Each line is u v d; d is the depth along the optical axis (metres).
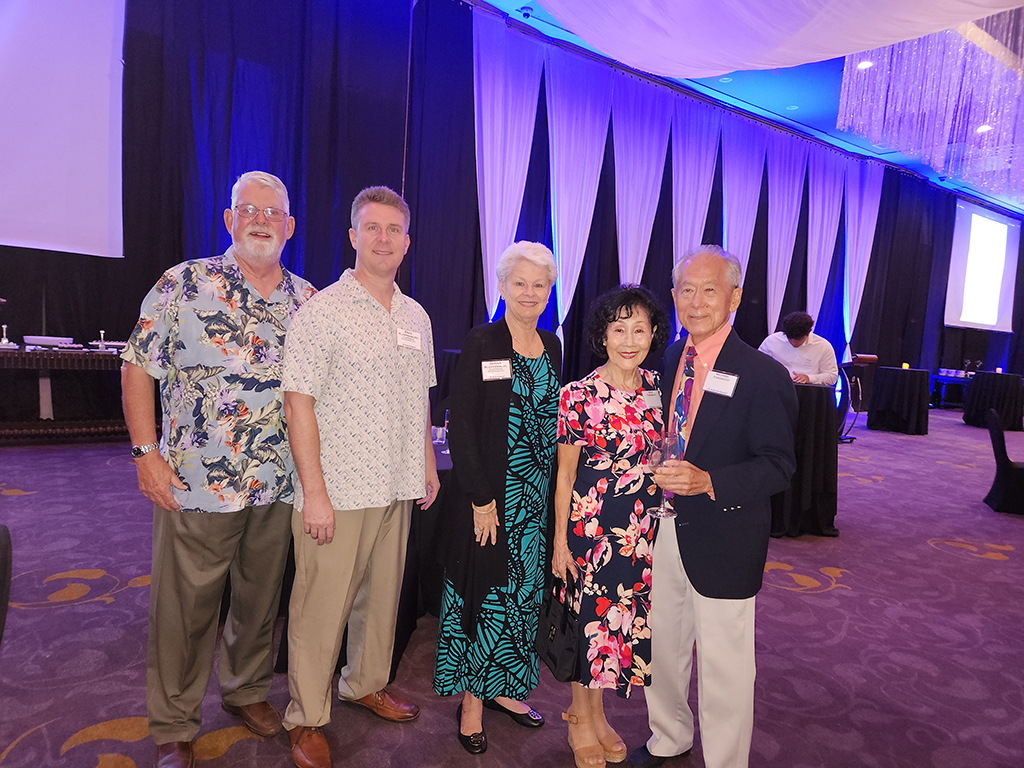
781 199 10.15
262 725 1.77
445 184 6.71
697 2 4.77
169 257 5.37
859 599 3.10
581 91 7.78
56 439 5.18
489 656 1.74
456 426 1.68
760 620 2.81
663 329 1.65
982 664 2.48
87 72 5.07
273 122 5.71
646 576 1.65
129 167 5.16
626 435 1.61
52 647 2.15
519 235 7.75
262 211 1.53
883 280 11.94
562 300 7.97
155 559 1.58
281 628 2.33
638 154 8.38
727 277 1.54
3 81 4.78
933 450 7.92
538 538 1.78
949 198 12.79
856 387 9.60
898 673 2.38
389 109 6.18
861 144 10.55
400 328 1.68
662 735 1.76
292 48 5.72
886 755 1.87
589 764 1.70
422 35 6.47
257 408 1.57
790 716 2.06
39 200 4.97
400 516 1.77
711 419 1.50
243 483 1.56
